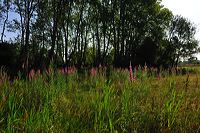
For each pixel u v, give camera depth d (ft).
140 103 24.35
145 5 215.92
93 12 212.02
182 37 272.51
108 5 206.49
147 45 182.29
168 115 20.67
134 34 222.48
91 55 241.96
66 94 28.94
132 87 28.60
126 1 209.77
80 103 24.04
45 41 189.37
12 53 122.83
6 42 124.88
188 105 25.39
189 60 274.36
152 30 226.58
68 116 19.54
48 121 17.47
